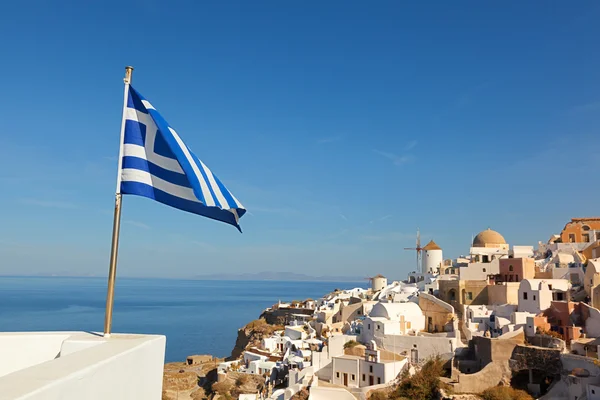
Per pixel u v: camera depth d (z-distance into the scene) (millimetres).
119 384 10117
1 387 6980
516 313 63250
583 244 89438
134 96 15750
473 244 105500
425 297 77062
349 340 71875
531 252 93125
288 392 65125
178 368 125875
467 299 77625
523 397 49531
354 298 111000
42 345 12461
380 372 59469
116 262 14188
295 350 90750
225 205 15617
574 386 47844
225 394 89562
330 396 59031
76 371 8258
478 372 54406
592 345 51531
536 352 52219
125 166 15062
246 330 136875
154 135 15539
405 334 69438
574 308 60812
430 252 115062
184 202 15859
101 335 12930
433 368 58062
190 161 15359
